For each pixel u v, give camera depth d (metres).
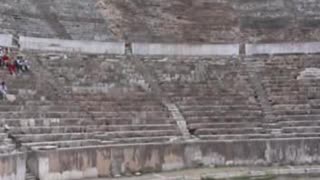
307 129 29.41
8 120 23.89
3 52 30.36
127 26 38.41
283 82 33.75
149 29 38.72
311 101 31.61
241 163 27.94
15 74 28.73
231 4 42.16
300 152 28.16
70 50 34.62
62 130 25.31
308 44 37.31
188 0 41.69
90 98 29.55
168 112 30.11
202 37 39.03
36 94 27.48
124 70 33.66
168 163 26.73
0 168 19.98
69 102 28.17
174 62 35.78
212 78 34.34
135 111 29.48
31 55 32.00
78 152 23.77
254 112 30.83
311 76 34.22
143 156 26.06
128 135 27.28
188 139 28.41
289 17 41.03
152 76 33.78
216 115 30.53
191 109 30.84
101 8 39.06
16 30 33.22
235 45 37.62
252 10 41.75
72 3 38.28
